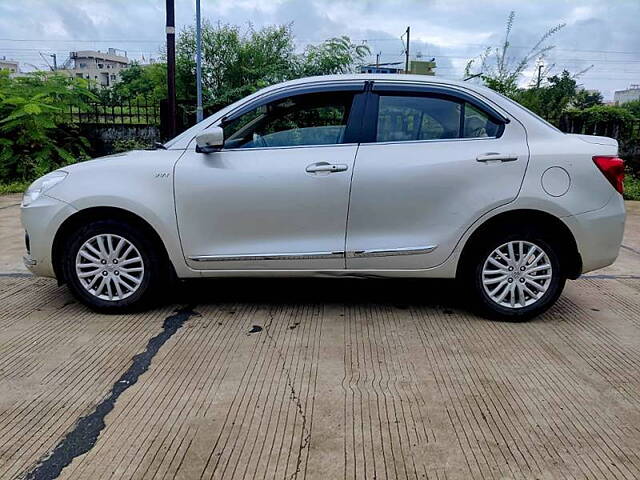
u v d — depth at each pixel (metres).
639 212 8.66
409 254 3.81
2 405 2.76
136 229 3.90
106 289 3.97
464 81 3.96
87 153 11.64
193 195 3.80
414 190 3.74
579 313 4.11
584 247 3.78
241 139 3.89
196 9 10.37
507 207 3.72
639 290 4.68
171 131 9.74
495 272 3.88
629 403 2.81
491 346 3.50
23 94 10.90
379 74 3.98
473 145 3.78
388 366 3.21
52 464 2.29
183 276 3.96
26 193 4.09
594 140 3.91
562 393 2.90
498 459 2.34
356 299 4.40
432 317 4.01
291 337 3.63
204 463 2.30
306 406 2.75
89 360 3.26
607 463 2.32
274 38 12.72
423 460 2.33
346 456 2.36
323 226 3.81
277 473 2.24
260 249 3.86
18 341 3.52
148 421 2.61
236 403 2.78
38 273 4.03
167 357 3.31
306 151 3.82
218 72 12.53
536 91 11.62
